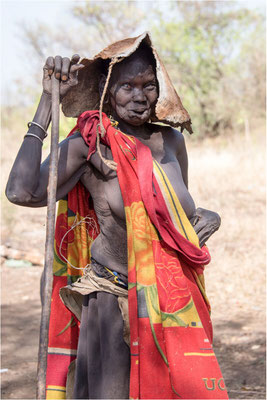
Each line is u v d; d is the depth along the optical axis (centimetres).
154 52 212
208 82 2170
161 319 208
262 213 899
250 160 1311
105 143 221
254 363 426
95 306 220
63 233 240
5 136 1334
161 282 210
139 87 218
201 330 211
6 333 503
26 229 837
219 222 238
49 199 201
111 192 219
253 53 2042
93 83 231
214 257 705
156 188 214
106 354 215
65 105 233
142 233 210
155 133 235
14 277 675
